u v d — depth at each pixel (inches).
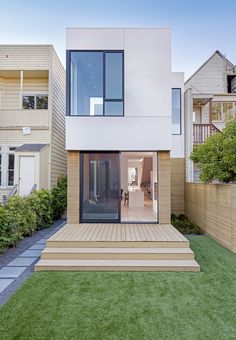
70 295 157.6
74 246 226.5
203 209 340.8
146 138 318.0
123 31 319.9
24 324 126.3
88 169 321.1
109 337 116.3
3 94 497.7
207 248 263.1
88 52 318.0
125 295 157.9
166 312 138.2
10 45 454.9
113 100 318.3
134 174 634.8
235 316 134.4
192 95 458.0
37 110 453.7
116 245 226.4
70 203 318.3
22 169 410.0
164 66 319.9
